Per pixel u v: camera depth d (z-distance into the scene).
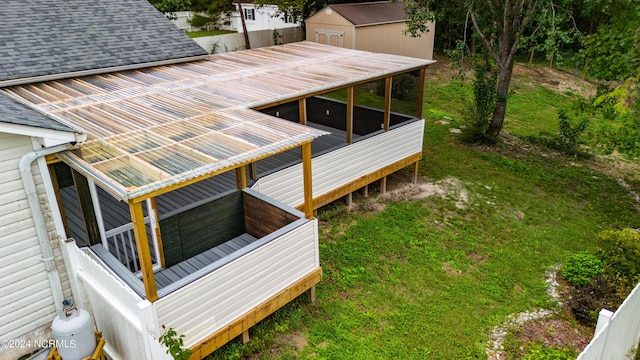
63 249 6.11
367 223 9.44
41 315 6.27
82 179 5.81
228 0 29.44
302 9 21.14
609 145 10.51
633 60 10.36
